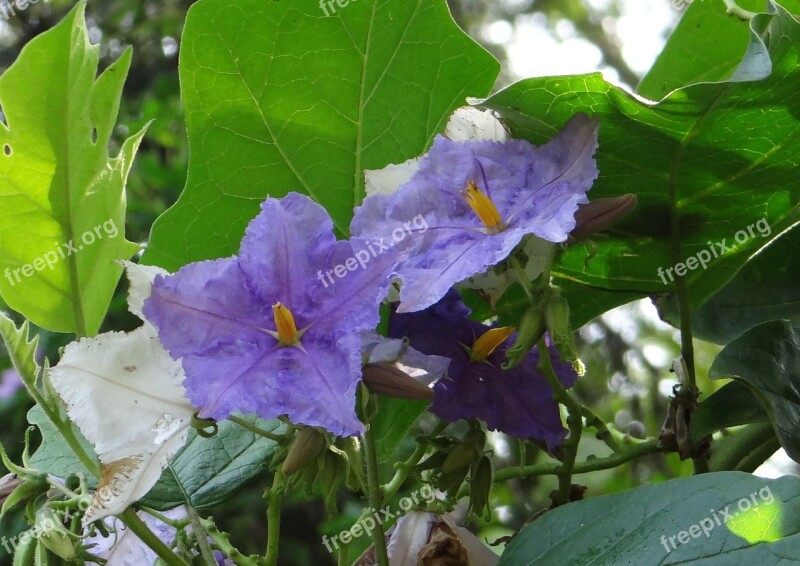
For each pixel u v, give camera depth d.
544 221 0.39
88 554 0.42
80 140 0.42
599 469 0.47
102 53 1.33
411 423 0.47
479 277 0.42
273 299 0.39
